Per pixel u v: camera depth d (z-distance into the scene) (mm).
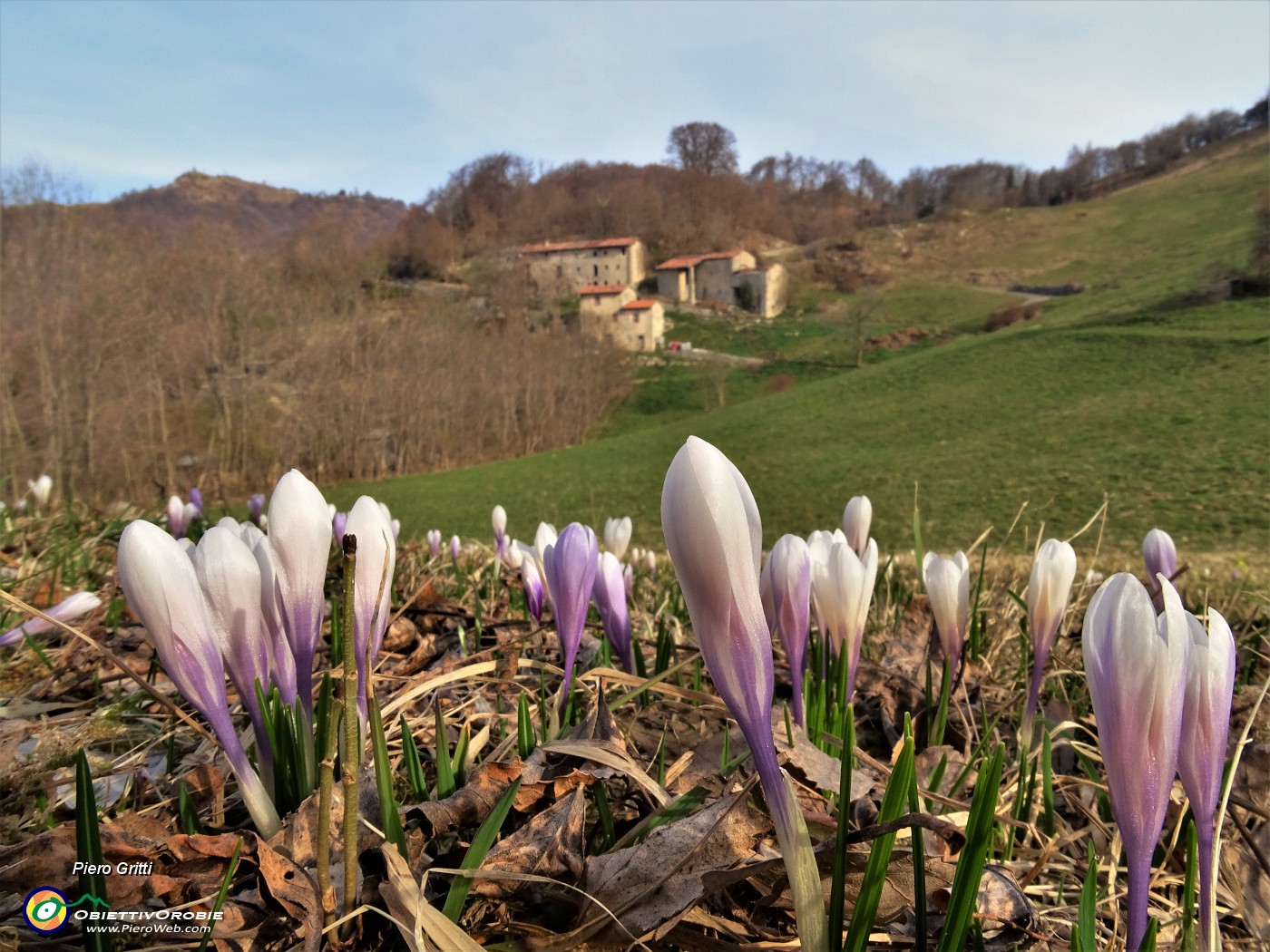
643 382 78812
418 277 109500
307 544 1339
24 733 1878
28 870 1276
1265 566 16062
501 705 2139
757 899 1368
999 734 2428
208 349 50500
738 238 127188
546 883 1209
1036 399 49125
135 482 40906
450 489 45156
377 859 1273
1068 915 1508
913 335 87188
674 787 1631
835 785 1579
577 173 147375
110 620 2744
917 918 1068
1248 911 1522
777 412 57656
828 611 1805
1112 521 27219
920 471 37906
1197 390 43812
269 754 1401
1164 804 931
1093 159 151125
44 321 37781
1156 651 904
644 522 32250
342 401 53281
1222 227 102812
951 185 145250
